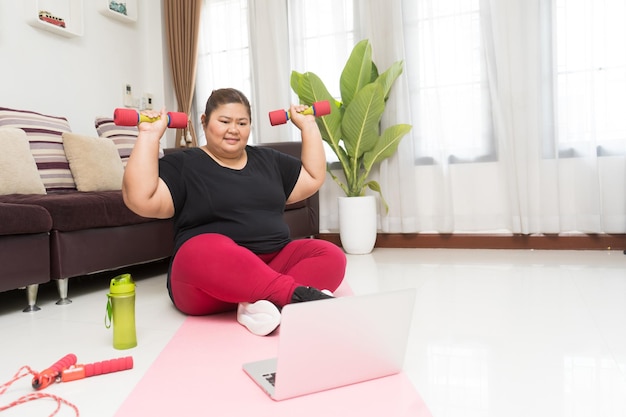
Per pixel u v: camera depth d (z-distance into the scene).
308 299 1.34
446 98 3.04
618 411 0.88
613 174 2.70
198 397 0.99
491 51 2.90
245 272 1.40
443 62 3.03
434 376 1.06
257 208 1.62
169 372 1.13
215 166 1.59
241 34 3.58
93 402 0.98
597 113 2.70
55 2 2.95
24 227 1.74
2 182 2.10
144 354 1.27
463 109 3.01
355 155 3.06
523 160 2.85
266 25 3.41
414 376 1.07
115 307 1.31
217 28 3.64
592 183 2.71
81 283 2.38
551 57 2.75
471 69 2.98
